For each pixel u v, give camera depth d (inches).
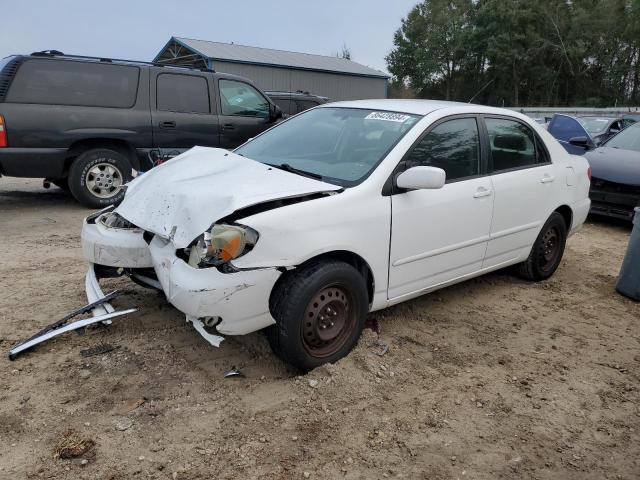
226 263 121.6
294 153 168.2
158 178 151.6
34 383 130.3
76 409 121.5
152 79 321.7
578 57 1800.0
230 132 348.8
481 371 146.8
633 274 206.1
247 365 142.3
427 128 161.2
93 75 305.6
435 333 167.5
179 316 166.4
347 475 106.0
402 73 2143.2
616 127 526.3
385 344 154.7
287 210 127.7
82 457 107.0
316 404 126.6
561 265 248.2
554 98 1908.2
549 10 1829.5
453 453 114.1
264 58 1226.6
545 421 127.0
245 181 136.2
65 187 347.3
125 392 128.5
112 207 163.6
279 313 130.0
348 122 172.2
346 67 1374.3
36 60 290.5
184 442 112.4
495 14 1823.3
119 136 311.3
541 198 200.8
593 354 161.0
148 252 147.5
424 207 155.3
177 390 130.1
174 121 327.6
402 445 115.3
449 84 2082.9
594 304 201.0
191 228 125.6
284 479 103.9
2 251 230.4
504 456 114.3
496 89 1983.3
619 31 1777.8
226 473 104.7
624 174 311.6
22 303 174.9
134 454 108.4
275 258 124.8
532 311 190.1
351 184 144.0
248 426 118.3
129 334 154.8
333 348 141.3
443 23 1974.7
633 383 146.0
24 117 285.4
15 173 291.3
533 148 203.0
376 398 130.7
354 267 145.0
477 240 177.0
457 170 170.1
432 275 165.5
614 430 125.6
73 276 200.8
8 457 106.0
